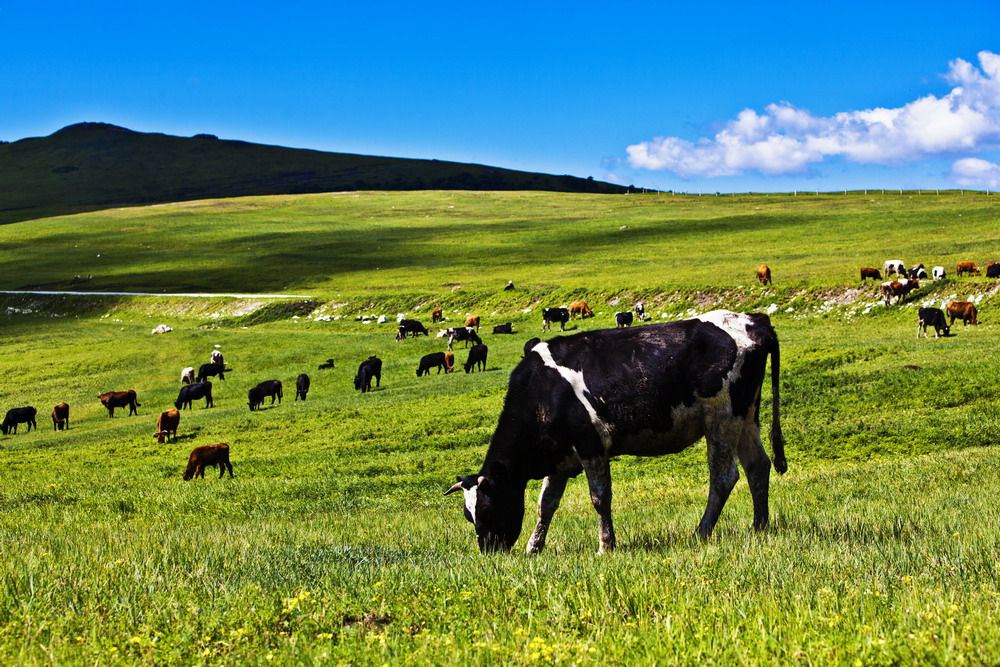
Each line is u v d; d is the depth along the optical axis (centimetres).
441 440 2691
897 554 646
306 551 874
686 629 459
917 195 14088
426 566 712
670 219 12200
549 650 422
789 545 723
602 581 572
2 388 5578
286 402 4312
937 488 1209
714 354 914
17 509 1902
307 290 8756
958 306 3969
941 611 450
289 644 484
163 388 5197
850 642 419
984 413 2138
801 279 5506
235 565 753
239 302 8200
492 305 6812
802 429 2211
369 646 472
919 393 2447
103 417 4541
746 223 10912
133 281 10188
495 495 971
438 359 4659
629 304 6081
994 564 572
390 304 7381
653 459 2091
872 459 1844
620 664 414
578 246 10438
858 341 3728
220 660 457
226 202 19225
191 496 1986
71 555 836
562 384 943
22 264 12112
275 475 2389
